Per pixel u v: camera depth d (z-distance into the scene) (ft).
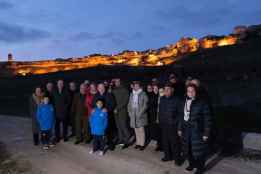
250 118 49.42
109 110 39.34
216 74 102.94
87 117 42.04
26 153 39.65
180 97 33.91
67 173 31.94
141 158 34.30
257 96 67.72
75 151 38.88
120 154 36.17
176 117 31.40
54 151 39.73
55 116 42.96
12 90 132.87
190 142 28.02
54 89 43.45
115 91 39.78
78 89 46.93
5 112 86.79
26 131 54.90
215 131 38.32
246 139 35.73
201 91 30.60
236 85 81.87
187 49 271.08
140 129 37.68
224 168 29.63
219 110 56.29
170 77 36.65
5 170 33.73
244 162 31.14
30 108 43.27
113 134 43.14
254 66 106.63
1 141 46.96
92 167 32.99
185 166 30.83
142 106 37.40
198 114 27.48
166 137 32.19
